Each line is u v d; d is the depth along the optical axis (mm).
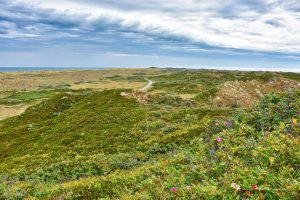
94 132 31547
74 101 53938
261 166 7227
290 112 11812
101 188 11297
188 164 9961
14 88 130125
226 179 6840
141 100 44438
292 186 5781
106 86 134625
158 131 28781
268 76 78688
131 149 24266
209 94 56062
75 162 20984
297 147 7504
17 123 46969
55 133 35156
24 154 29922
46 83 159125
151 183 9180
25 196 12359
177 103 45562
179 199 7043
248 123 12109
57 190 11766
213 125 14883
